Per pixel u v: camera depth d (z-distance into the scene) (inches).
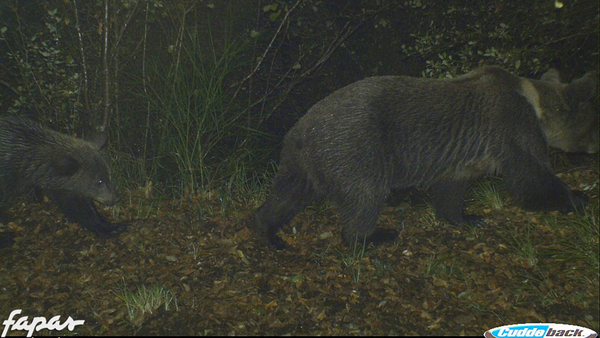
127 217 172.7
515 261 143.5
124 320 131.9
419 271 143.5
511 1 179.2
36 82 180.4
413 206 174.2
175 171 187.8
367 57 214.2
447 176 150.6
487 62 179.9
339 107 141.6
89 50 188.2
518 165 147.3
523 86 149.6
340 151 140.4
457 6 183.9
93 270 147.9
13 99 187.6
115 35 180.5
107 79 176.9
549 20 170.7
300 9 203.8
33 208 176.9
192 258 150.9
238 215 169.9
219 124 185.5
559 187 148.3
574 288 133.2
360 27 209.8
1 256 154.8
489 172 151.3
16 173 164.7
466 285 137.5
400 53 208.5
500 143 146.5
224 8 206.7
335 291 137.9
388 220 167.0
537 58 177.9
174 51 184.9
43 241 161.0
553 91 150.5
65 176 162.6
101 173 165.3
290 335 125.7
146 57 193.2
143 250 154.6
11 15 186.1
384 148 141.5
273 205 152.8
